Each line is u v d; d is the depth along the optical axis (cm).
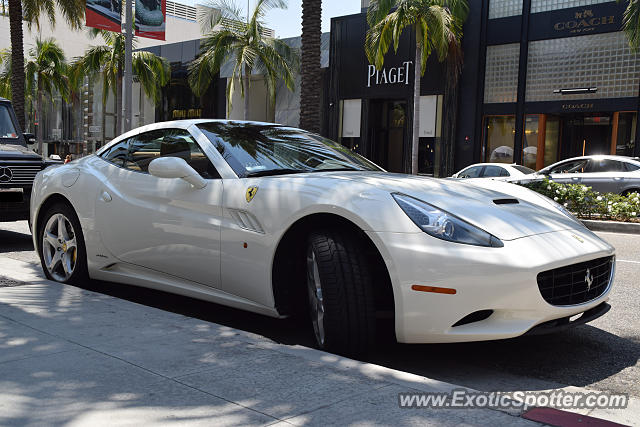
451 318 285
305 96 1662
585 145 1995
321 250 309
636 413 261
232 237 353
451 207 313
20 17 1997
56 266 481
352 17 2452
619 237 1002
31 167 745
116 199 425
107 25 1739
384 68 2362
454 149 2216
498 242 294
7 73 3769
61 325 336
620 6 1858
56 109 4425
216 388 248
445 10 1923
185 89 3256
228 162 380
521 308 287
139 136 447
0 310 365
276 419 219
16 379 253
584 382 304
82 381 252
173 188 393
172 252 388
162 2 1753
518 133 2083
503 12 2108
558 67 2000
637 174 1308
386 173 392
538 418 228
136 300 455
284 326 393
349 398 240
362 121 2447
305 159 400
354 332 301
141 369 268
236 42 2427
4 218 730
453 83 2177
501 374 312
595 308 339
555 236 316
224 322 401
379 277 318
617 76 1888
